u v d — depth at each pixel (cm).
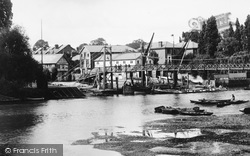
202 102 8450
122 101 9562
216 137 4381
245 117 5938
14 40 9594
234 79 15262
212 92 12531
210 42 15612
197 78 15762
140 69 12812
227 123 5353
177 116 6303
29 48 9956
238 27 16500
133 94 12038
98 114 6812
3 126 5447
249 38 15775
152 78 14862
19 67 9469
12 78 9644
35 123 5734
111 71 12825
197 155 3625
